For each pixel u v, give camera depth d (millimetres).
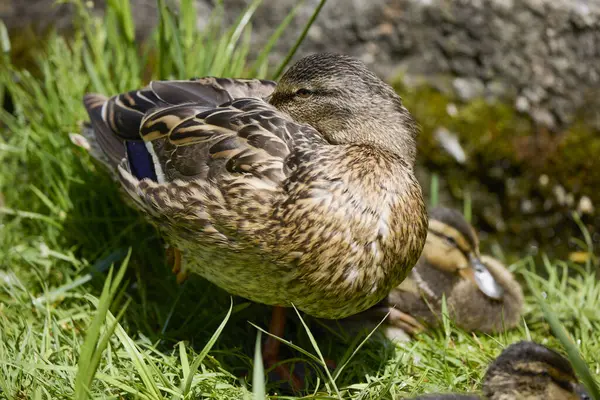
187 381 7305
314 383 8562
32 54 12445
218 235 8094
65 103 10617
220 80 9516
